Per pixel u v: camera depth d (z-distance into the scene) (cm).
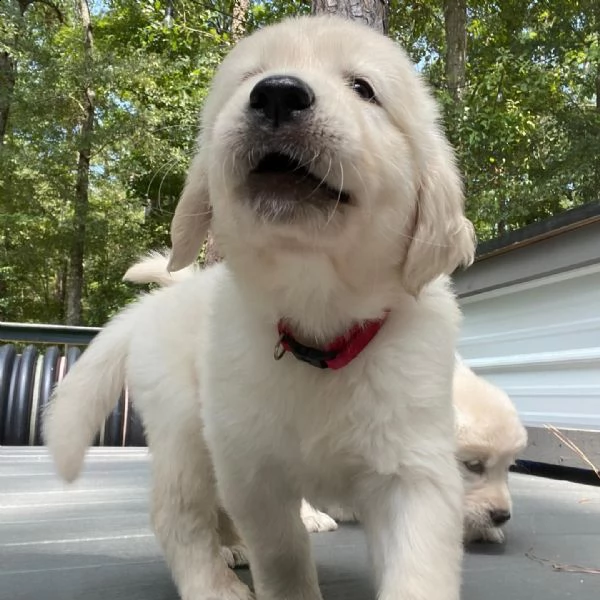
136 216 325
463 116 210
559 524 58
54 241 311
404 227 34
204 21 306
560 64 244
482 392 59
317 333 33
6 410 118
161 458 40
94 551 46
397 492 32
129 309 50
